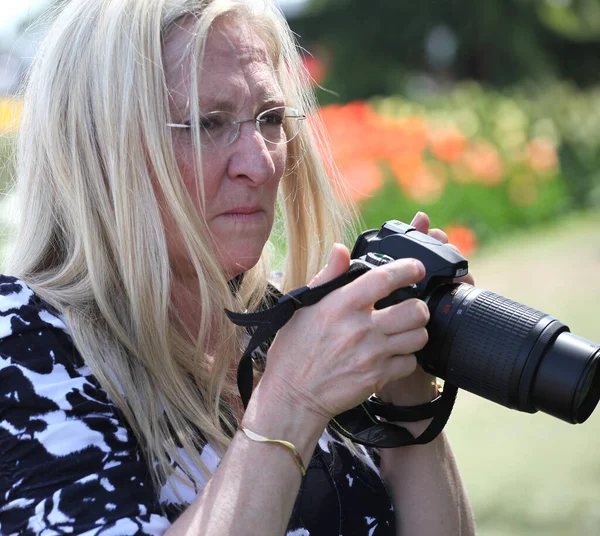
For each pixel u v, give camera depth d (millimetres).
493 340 2309
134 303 2297
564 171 15781
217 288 2402
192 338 2492
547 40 34281
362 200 10641
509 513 5824
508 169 13594
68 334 2236
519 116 15844
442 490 2680
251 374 2311
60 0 2660
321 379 2199
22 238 2494
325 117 11320
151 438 2238
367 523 2533
